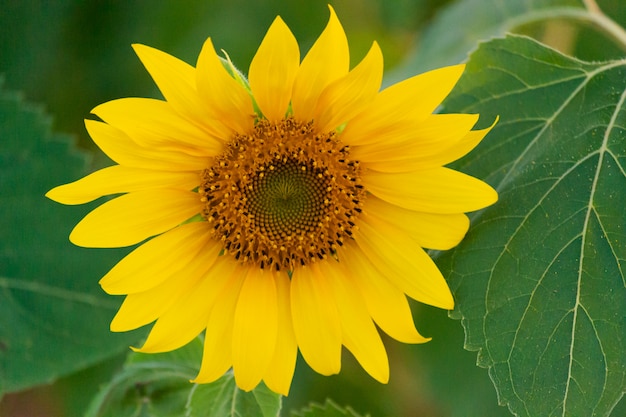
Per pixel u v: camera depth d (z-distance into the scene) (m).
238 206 0.79
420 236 0.79
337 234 0.80
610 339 0.79
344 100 0.78
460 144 0.78
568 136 0.81
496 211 0.80
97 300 0.90
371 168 0.79
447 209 0.78
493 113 0.82
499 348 0.79
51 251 0.91
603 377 0.79
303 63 0.77
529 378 0.79
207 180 0.79
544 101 0.82
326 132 0.79
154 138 0.77
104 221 0.78
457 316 0.79
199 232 0.80
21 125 0.91
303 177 0.80
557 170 0.80
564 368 0.79
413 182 0.78
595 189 0.80
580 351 0.79
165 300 0.79
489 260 0.80
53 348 0.90
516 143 0.82
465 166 0.82
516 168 0.81
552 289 0.79
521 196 0.80
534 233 0.80
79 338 0.90
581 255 0.79
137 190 0.78
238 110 0.78
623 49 0.89
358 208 0.79
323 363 0.79
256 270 0.80
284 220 0.80
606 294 0.79
